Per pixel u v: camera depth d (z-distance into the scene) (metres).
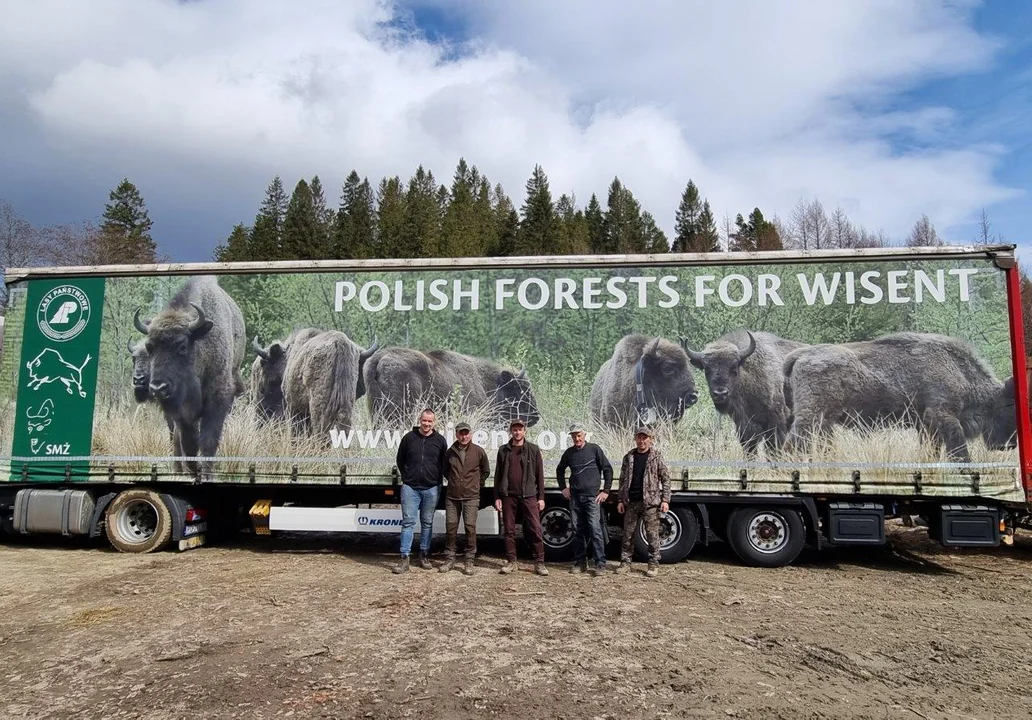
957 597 7.05
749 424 8.16
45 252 36.25
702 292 8.43
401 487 8.28
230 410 8.95
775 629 5.81
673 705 4.19
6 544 9.85
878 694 4.41
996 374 7.88
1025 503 7.69
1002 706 4.24
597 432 8.38
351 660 4.96
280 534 10.80
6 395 9.35
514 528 7.95
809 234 46.75
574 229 70.12
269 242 61.88
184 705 4.17
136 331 9.23
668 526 8.38
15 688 4.47
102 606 6.53
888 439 7.94
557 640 5.43
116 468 9.05
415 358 8.73
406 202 76.00
